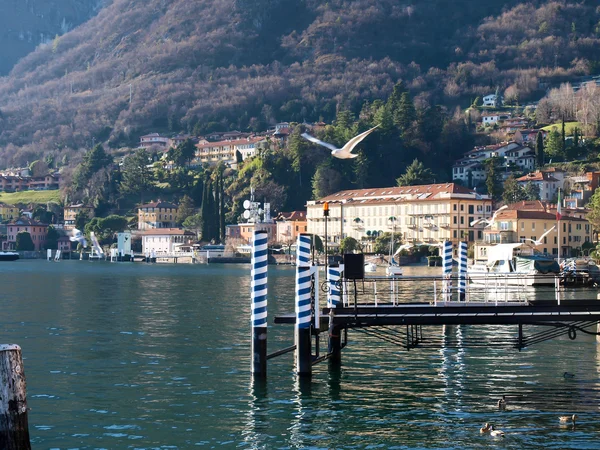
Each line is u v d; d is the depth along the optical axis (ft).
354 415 138.72
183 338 231.50
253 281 162.91
